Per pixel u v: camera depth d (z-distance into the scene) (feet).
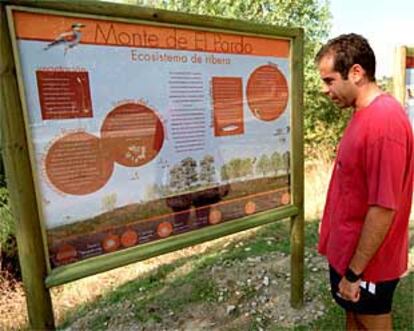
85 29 5.82
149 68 6.55
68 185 5.94
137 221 6.74
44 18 5.46
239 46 7.61
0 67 5.19
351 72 5.49
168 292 10.71
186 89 7.03
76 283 12.80
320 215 16.46
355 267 5.53
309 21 25.84
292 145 8.71
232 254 12.73
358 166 5.47
